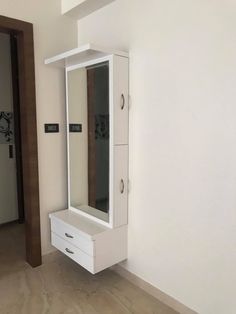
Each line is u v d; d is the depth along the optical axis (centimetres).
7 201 352
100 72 214
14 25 217
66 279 231
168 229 193
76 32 258
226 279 163
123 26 210
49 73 243
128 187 219
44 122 244
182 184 181
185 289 186
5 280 229
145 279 215
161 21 182
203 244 172
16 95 346
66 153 262
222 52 153
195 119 169
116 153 207
